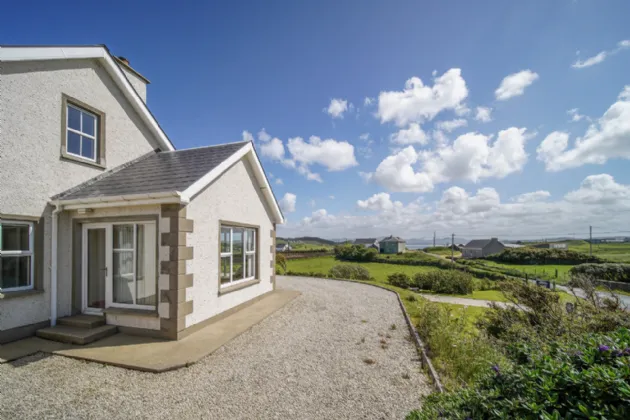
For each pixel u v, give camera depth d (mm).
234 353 5641
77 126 7645
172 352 5426
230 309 8148
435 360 5309
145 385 4391
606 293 7293
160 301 6180
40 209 6496
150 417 3635
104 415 3650
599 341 2326
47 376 4617
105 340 6031
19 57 6117
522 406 1912
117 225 6855
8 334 5867
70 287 6934
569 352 2332
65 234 6926
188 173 7195
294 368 5047
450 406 2430
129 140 9117
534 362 2359
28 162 6320
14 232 6184
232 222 8336
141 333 6320
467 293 18812
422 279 20406
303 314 8594
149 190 6391
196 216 6754
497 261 51375
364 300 10922
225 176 8055
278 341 6332
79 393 4141
